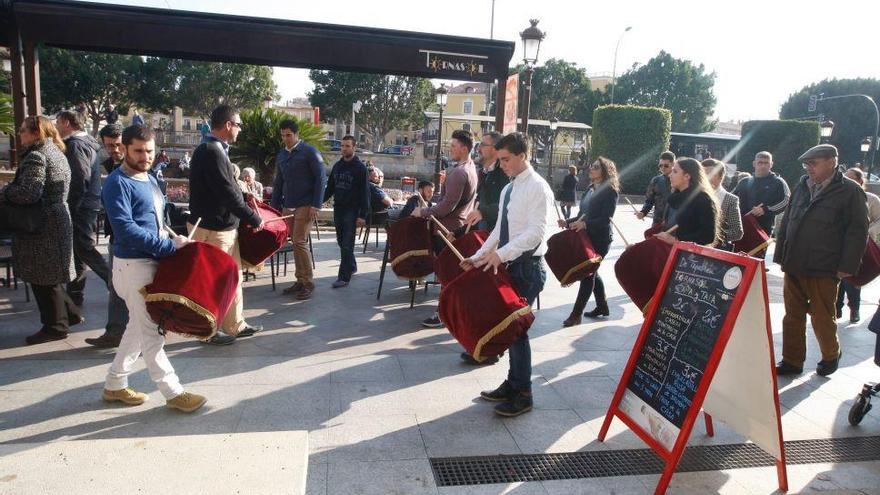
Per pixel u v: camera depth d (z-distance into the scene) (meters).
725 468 2.94
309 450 2.91
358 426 3.20
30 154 3.89
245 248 4.57
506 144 3.37
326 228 10.91
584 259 4.66
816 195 4.09
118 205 2.94
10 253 5.55
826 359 4.25
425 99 46.94
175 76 40.56
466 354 4.24
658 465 2.94
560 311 5.93
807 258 4.10
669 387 2.78
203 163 4.06
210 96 41.88
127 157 3.08
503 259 3.15
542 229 3.27
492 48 6.67
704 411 3.10
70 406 3.29
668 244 3.92
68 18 5.89
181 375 3.81
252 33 6.20
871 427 3.48
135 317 3.15
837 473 2.94
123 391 3.33
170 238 3.34
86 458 2.18
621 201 24.02
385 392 3.67
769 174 6.48
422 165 28.64
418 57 6.51
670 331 2.88
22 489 1.97
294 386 3.70
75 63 36.69
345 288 6.41
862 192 3.98
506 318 2.99
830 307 4.17
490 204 4.72
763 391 2.71
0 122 8.96
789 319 4.30
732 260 2.63
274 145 10.94
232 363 4.05
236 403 3.42
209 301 2.95
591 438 3.18
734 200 4.92
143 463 2.16
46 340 4.27
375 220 8.82
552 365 4.30
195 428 3.10
